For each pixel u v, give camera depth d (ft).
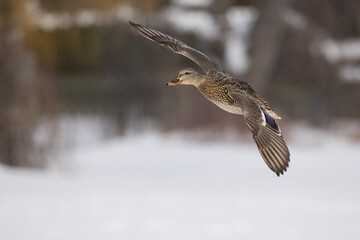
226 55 110.11
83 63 99.40
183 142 95.81
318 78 118.32
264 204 46.26
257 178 67.51
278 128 18.69
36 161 64.85
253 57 109.09
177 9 107.86
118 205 40.63
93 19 96.02
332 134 110.01
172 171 72.08
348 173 71.61
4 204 38.55
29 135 64.85
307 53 117.50
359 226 37.96
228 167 76.18
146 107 102.63
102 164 76.18
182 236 32.91
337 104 117.60
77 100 99.45
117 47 99.45
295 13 119.44
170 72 102.32
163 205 42.50
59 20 93.91
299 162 81.46
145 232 32.83
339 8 120.57
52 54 92.32
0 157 63.57
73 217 35.37
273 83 116.57
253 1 121.08
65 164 68.74
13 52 68.49
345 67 119.65
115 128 100.63
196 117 100.07
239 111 21.26
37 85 69.92
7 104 65.05
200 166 77.20
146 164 78.07
